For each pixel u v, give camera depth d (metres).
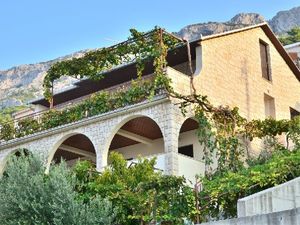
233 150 21.27
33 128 25.75
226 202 14.76
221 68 24.70
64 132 24.48
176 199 15.17
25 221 15.55
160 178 15.53
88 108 23.75
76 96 30.27
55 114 25.06
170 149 20.56
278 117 28.19
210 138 21.89
